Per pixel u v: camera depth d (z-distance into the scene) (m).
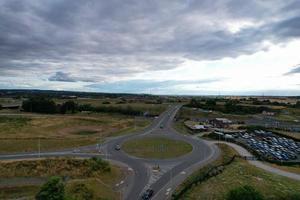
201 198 58.31
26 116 165.12
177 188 63.59
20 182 67.12
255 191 54.66
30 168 73.88
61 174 72.00
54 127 140.38
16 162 75.88
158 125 157.75
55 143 102.06
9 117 157.88
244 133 141.88
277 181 72.38
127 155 91.69
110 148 100.44
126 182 67.56
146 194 58.31
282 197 61.66
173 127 151.62
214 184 67.12
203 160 87.19
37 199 50.41
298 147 119.88
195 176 71.75
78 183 60.53
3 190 62.72
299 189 66.88
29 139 105.62
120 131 136.75
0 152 88.88
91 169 74.00
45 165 75.81
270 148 114.31
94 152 93.69
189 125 156.00
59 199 50.22
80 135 124.06
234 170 79.88
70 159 79.44
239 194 53.41
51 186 50.97
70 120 159.50
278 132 146.38
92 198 56.12
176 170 76.75
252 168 83.94
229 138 125.38
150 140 116.31
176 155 92.94
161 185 65.56
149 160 86.38
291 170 86.69
